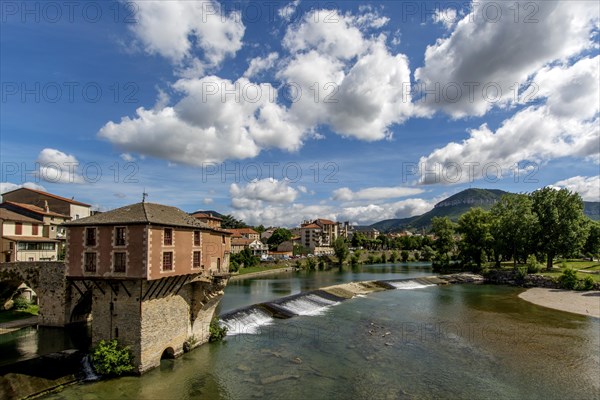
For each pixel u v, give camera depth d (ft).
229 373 109.81
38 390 94.89
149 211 115.14
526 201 344.08
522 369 114.42
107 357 102.94
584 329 163.43
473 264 411.75
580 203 326.24
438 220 520.01
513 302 232.53
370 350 132.46
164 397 94.02
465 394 97.04
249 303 221.46
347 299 245.86
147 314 107.55
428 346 137.49
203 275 131.64
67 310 161.38
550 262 338.34
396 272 441.68
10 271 167.84
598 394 97.40
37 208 266.57
